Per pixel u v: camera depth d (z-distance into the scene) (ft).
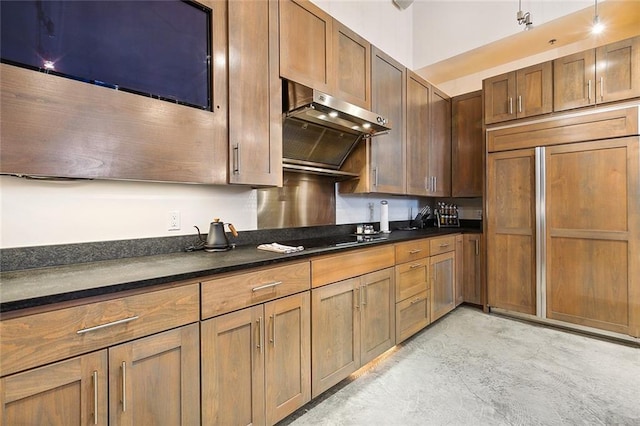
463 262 10.84
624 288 7.86
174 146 4.52
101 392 3.10
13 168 3.28
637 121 7.62
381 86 8.47
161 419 3.52
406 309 7.93
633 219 7.72
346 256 6.15
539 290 9.17
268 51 5.69
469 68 12.15
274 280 4.77
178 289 3.68
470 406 5.48
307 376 5.28
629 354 7.32
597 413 5.23
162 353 3.54
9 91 3.26
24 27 3.39
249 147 5.39
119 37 4.09
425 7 12.01
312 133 7.24
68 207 4.45
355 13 9.88
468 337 8.44
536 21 9.34
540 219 9.11
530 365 6.87
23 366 2.68
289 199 7.61
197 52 4.83
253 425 4.44
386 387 6.10
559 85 8.75
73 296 2.90
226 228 6.34
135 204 5.11
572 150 8.57
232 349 4.21
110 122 3.94
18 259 4.00
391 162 9.02
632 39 7.66
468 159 11.56
